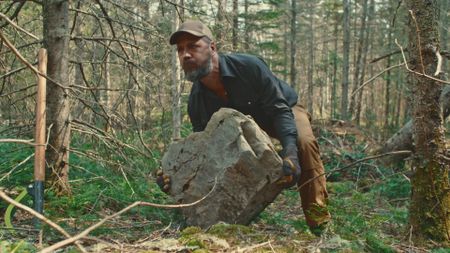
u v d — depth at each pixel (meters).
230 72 3.83
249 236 3.31
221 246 3.02
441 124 3.73
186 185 3.92
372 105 32.66
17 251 2.78
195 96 4.18
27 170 5.61
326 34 42.53
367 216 5.00
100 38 6.14
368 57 38.00
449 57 3.77
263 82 3.86
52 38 5.62
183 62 3.77
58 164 5.64
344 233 3.68
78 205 5.03
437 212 3.69
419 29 3.67
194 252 2.87
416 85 3.73
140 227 4.32
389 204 6.18
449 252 3.31
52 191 5.47
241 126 3.75
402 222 4.55
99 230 3.93
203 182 3.81
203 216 3.79
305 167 3.98
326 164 10.48
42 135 4.21
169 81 10.22
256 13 17.67
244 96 3.93
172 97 9.91
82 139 7.30
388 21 27.73
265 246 3.07
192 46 3.74
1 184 5.33
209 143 3.83
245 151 3.58
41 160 4.18
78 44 6.49
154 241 3.39
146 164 7.03
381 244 3.30
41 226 4.02
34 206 4.14
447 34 15.90
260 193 3.76
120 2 7.32
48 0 5.63
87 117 7.34
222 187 3.68
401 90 22.94
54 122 5.63
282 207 6.21
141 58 7.42
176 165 4.02
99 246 2.99
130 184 5.90
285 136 3.80
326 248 3.11
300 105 4.30
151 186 6.20
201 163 3.85
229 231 3.35
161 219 4.63
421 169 3.75
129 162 6.26
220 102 4.09
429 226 3.68
